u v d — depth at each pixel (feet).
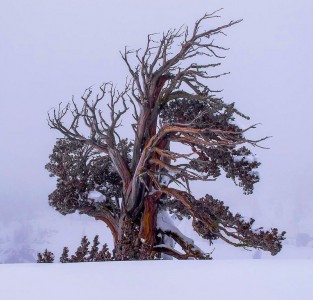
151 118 89.04
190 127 79.71
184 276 12.41
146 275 13.07
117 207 98.78
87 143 94.73
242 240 85.20
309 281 10.78
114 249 93.15
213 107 89.86
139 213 88.22
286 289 10.03
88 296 10.63
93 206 95.86
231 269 13.33
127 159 92.99
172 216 102.32
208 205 85.05
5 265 17.31
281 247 83.46
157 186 83.30
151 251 81.15
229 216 85.20
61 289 11.61
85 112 89.10
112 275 13.29
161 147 86.48
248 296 9.62
